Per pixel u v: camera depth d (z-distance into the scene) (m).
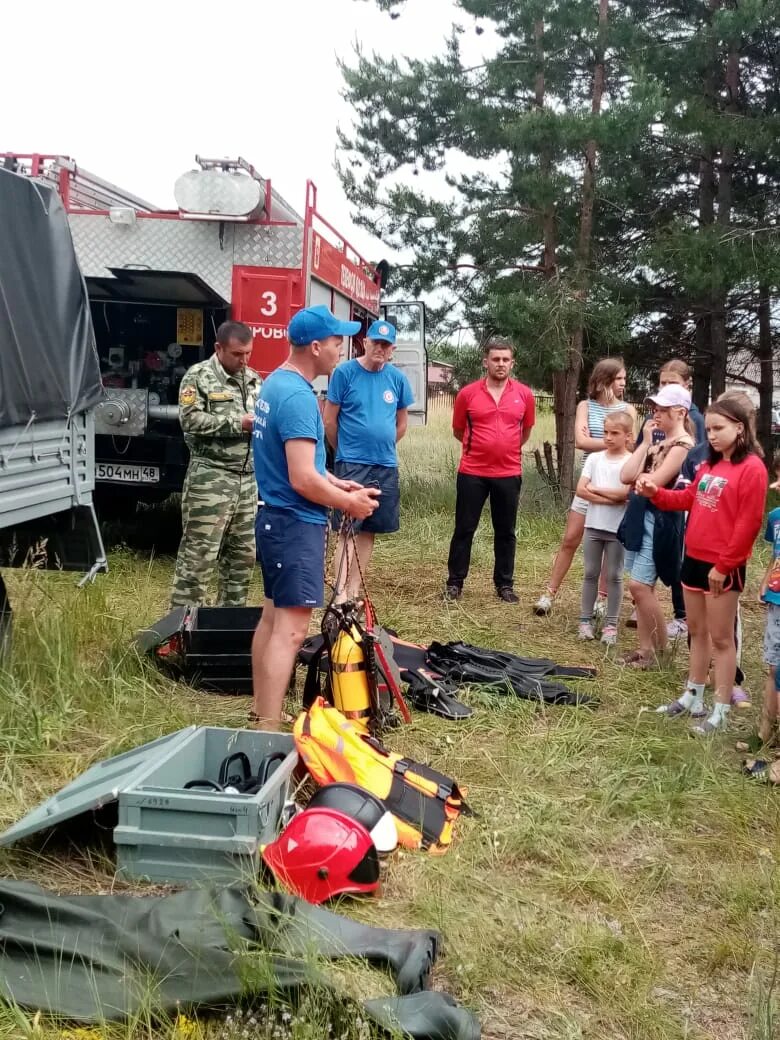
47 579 5.75
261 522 4.03
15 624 4.81
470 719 4.66
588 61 12.46
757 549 9.15
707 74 12.91
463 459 7.08
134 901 2.74
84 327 5.01
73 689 4.40
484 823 3.58
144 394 7.60
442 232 13.11
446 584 7.39
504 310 11.34
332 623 4.31
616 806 3.80
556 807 3.71
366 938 2.65
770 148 11.61
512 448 7.00
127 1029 2.32
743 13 11.12
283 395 3.88
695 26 12.70
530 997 2.63
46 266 4.63
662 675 5.45
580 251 12.34
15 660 4.52
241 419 5.45
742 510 4.38
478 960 2.73
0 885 2.71
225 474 5.54
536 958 2.79
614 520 6.01
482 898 3.10
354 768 3.54
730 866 3.41
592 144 11.71
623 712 4.87
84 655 4.96
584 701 4.97
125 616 5.64
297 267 7.57
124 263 7.66
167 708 4.44
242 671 4.89
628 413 6.01
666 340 14.07
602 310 11.59
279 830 3.28
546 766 4.12
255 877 2.97
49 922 2.64
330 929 2.66
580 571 8.30
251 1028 2.33
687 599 4.75
